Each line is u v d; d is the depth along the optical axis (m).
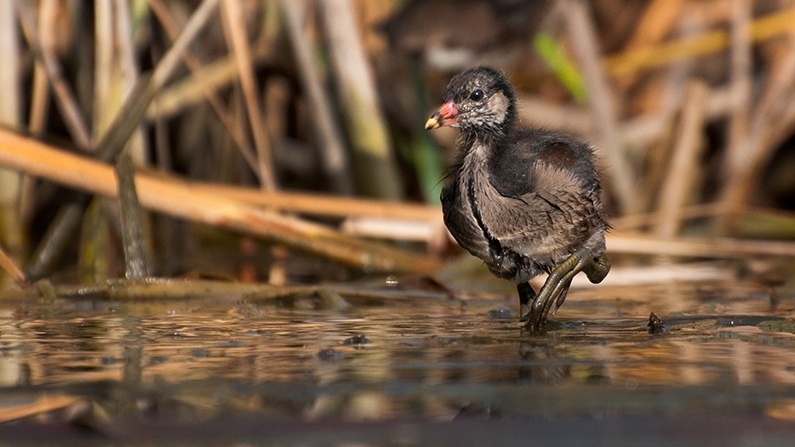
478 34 14.58
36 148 11.52
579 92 15.59
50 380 6.85
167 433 5.70
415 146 15.82
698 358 7.62
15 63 12.93
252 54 15.26
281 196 13.32
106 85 12.82
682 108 15.92
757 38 16.47
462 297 10.98
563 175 9.32
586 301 10.76
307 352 7.86
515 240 9.41
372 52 16.23
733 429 5.80
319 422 5.90
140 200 11.95
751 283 12.25
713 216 15.93
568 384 6.72
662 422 5.92
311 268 13.51
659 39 17.16
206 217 12.16
